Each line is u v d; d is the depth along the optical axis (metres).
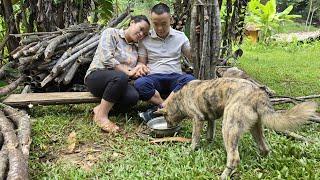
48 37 5.74
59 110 4.95
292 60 8.59
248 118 3.26
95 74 4.55
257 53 9.71
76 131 4.32
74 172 3.46
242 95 3.32
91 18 7.82
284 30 12.95
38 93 4.99
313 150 3.71
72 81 5.54
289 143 3.86
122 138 4.16
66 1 6.67
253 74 7.03
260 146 3.57
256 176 3.24
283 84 6.35
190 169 3.46
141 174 3.38
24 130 3.98
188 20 5.73
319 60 8.53
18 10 6.91
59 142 4.09
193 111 3.77
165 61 4.74
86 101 4.75
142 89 4.54
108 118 4.70
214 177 3.29
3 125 3.93
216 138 4.11
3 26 7.43
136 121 4.62
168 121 4.09
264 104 3.25
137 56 4.81
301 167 3.35
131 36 4.63
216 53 4.68
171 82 4.70
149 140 4.11
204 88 3.68
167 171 3.44
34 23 7.12
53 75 5.11
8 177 2.99
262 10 11.35
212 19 4.56
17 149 3.43
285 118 3.11
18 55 5.41
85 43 5.58
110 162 3.68
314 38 11.19
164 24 4.58
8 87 5.27
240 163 3.44
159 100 4.61
